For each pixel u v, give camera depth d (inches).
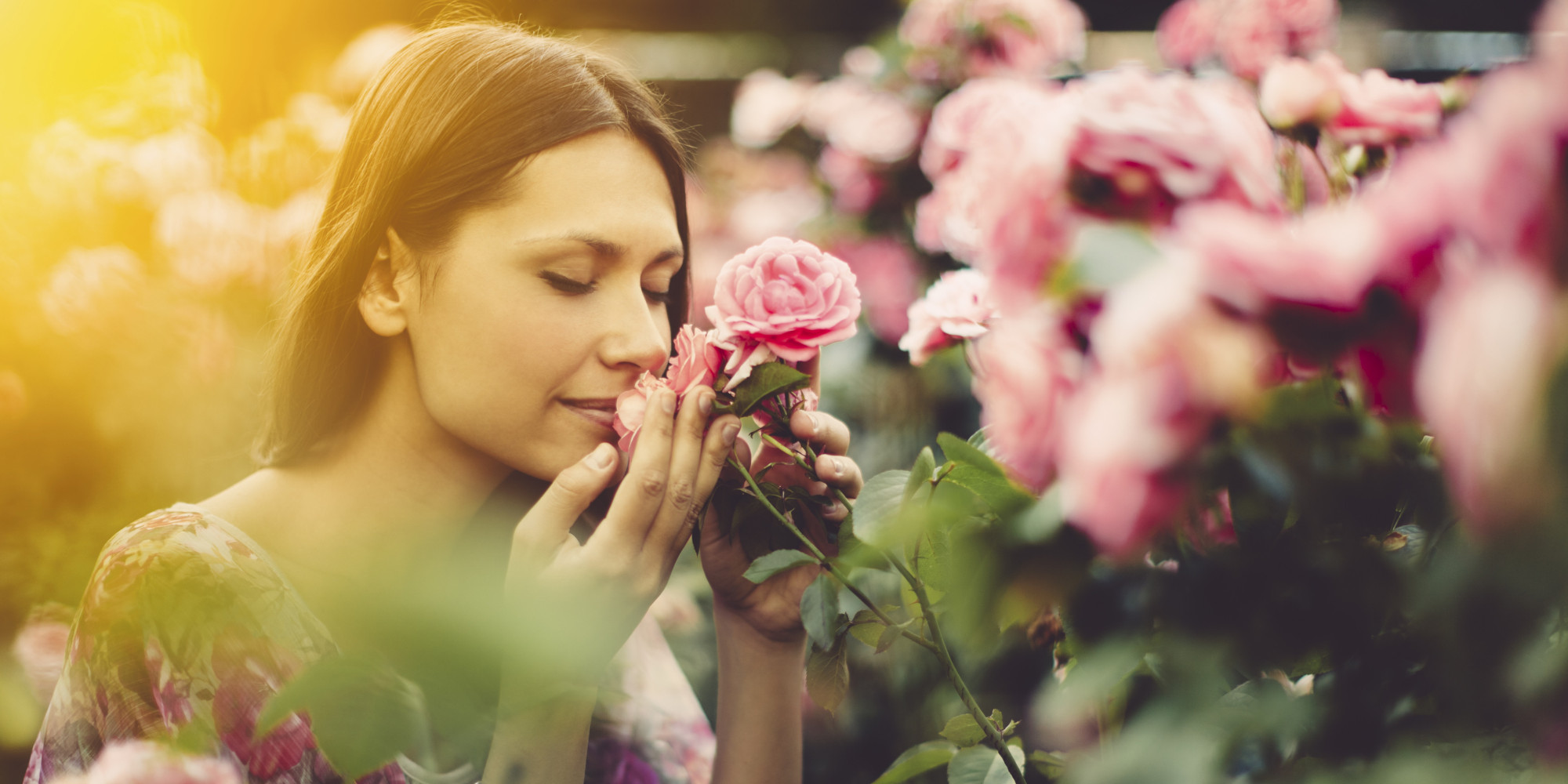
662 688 53.0
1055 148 37.0
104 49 74.5
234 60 96.9
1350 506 36.2
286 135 88.2
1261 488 35.6
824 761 78.5
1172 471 33.1
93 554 64.7
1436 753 36.0
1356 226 32.5
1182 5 72.5
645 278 46.8
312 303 47.1
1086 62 131.6
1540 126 29.0
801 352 44.0
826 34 169.0
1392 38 117.4
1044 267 37.1
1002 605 36.9
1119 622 37.4
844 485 45.2
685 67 152.2
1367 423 35.7
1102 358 34.8
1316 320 32.4
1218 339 31.8
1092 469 33.0
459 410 46.1
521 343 45.6
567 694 35.8
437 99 46.1
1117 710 40.8
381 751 35.6
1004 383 36.7
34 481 65.0
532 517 44.3
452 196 45.6
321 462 47.8
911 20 82.3
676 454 44.1
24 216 69.4
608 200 45.8
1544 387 28.0
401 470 47.8
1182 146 36.5
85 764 44.2
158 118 77.5
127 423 68.1
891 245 88.8
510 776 43.1
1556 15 29.2
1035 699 46.7
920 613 43.5
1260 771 37.8
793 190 104.5
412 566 47.9
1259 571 36.8
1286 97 42.2
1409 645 37.3
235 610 43.8
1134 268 35.2
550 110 45.7
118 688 43.3
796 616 48.8
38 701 58.9
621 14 167.8
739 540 48.2
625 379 46.0
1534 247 28.9
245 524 46.7
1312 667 37.6
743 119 99.5
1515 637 31.9
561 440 46.1
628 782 51.1
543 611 34.9
